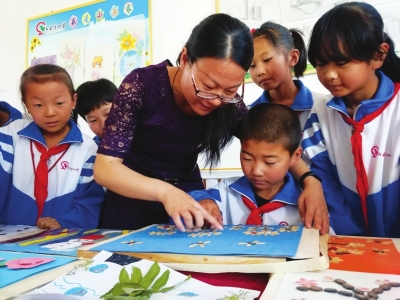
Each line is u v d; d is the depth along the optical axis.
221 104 0.71
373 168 0.87
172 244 0.58
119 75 2.15
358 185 0.87
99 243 0.62
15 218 1.07
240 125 0.88
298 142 0.88
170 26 2.00
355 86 0.80
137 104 0.78
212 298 0.41
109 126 0.77
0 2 2.51
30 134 1.11
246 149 0.84
